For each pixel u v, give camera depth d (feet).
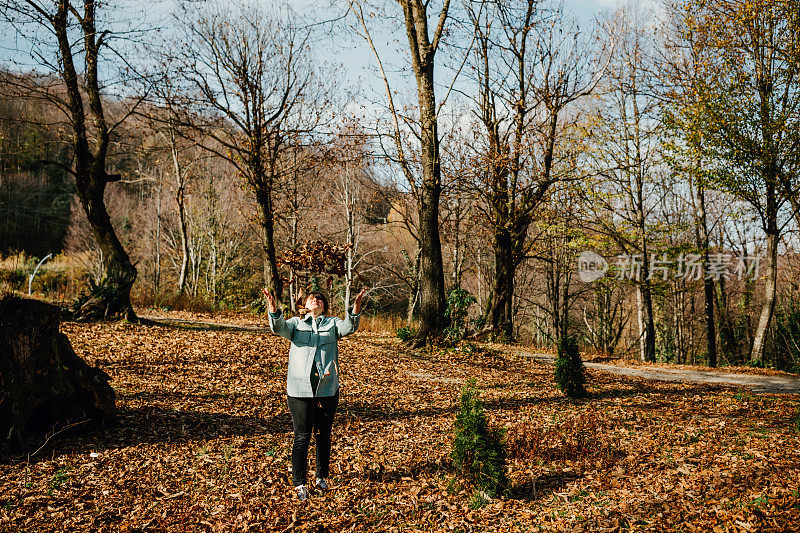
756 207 69.51
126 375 32.17
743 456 20.35
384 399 31.99
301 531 14.57
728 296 118.21
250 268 130.00
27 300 19.60
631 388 39.91
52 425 20.18
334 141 75.20
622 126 82.69
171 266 143.64
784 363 116.26
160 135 102.73
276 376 36.06
